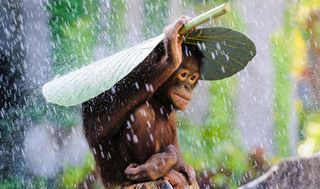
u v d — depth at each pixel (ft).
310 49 61.82
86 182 50.24
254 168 56.13
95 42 53.67
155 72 17.11
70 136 50.49
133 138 17.85
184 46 17.81
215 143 56.13
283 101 59.93
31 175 50.21
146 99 17.71
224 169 54.75
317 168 31.30
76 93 15.84
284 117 59.47
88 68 16.58
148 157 17.98
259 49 61.36
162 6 56.85
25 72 51.19
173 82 17.98
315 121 59.77
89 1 54.13
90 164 50.60
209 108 57.52
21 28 52.21
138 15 55.88
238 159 55.31
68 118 50.03
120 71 15.66
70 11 53.62
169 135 18.57
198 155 55.31
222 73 18.66
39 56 52.03
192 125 56.59
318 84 60.95
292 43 62.03
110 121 17.78
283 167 31.96
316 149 57.62
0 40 51.49
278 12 61.98
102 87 15.57
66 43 52.80
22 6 52.24
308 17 62.23
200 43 17.71
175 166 18.24
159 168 17.43
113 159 18.35
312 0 61.57
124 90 17.61
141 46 16.31
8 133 50.01
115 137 18.26
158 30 56.24
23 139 50.31
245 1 61.67
